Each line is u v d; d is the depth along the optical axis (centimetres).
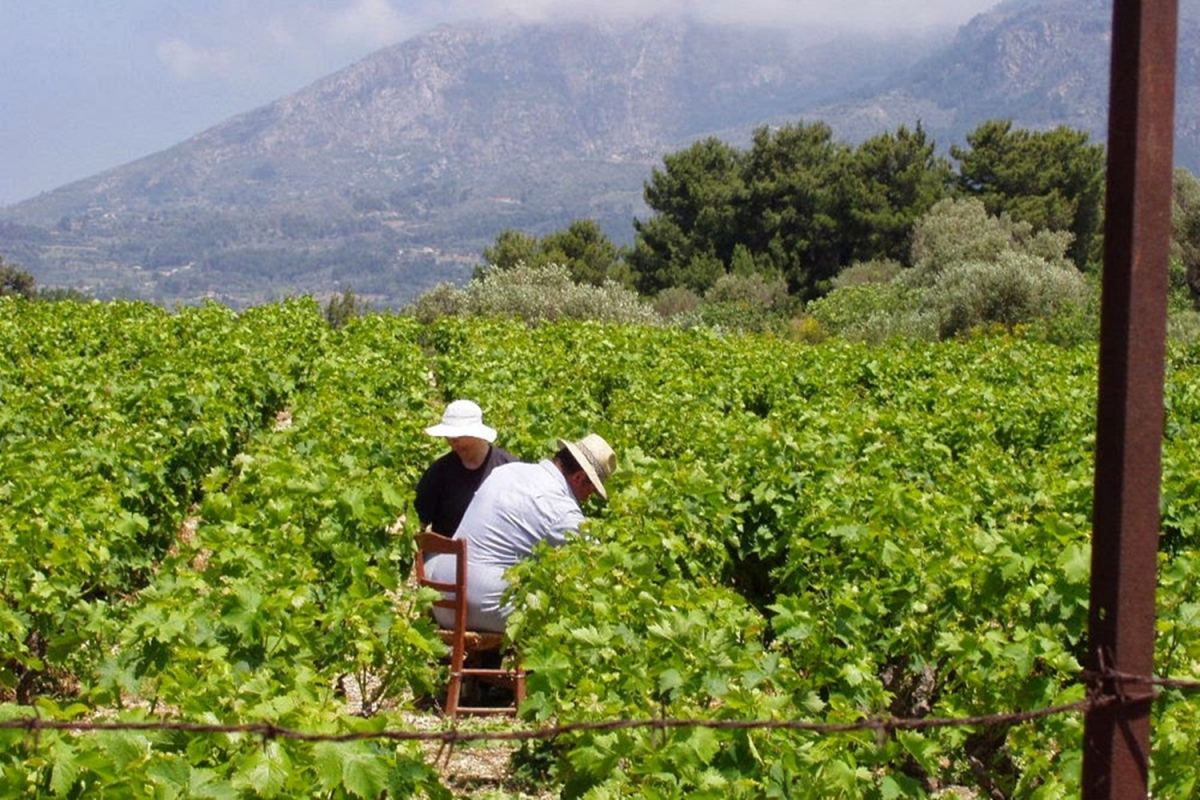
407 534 860
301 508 866
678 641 584
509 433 1314
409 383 1814
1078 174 6644
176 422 1345
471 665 869
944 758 712
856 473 1116
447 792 509
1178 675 622
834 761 502
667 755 497
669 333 2711
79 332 2302
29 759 438
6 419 1302
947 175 7206
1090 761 411
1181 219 4638
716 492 944
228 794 453
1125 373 393
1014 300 3766
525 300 3881
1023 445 1562
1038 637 616
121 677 615
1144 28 386
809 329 4388
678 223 7419
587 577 718
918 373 2206
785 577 885
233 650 626
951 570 724
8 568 737
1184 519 988
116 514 893
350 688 864
